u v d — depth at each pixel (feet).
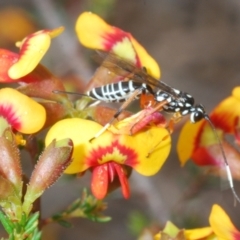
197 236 0.39
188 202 0.51
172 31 0.91
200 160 0.43
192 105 0.41
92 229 0.72
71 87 0.54
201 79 0.86
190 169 0.51
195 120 0.41
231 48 0.90
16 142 0.37
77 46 0.56
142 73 0.40
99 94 0.40
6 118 0.37
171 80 0.86
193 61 0.89
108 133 0.38
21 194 0.36
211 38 0.91
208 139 0.43
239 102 0.43
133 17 0.91
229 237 0.38
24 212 0.36
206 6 0.94
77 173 0.39
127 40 0.42
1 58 0.39
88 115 0.39
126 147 0.38
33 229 0.36
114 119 0.38
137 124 0.38
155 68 0.42
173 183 0.67
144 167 0.38
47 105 0.39
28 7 0.71
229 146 0.43
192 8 0.94
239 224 0.68
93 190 0.38
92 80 0.41
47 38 0.38
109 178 0.38
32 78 0.39
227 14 0.94
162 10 0.92
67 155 0.36
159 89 0.40
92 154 0.38
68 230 0.71
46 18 0.56
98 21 0.42
